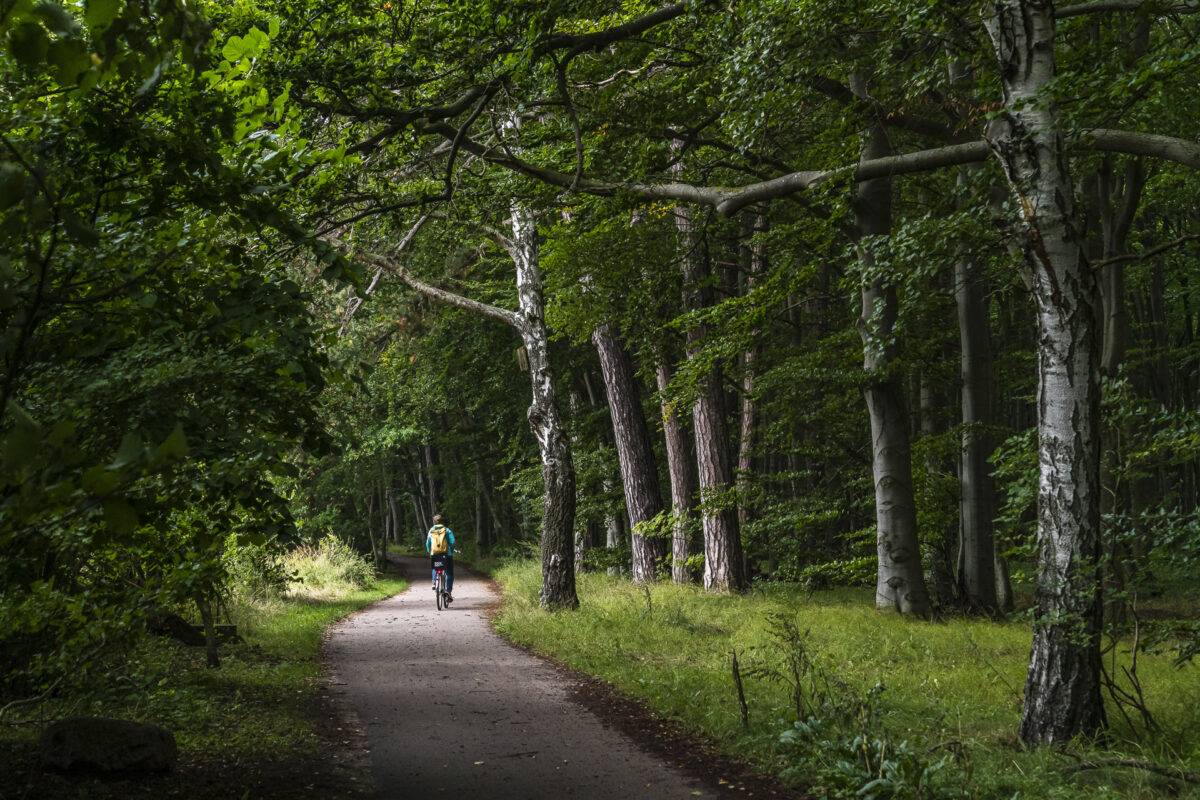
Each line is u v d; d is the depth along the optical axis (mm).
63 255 3766
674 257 15047
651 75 12367
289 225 4426
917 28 8773
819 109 13039
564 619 14586
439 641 13781
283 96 4688
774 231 13516
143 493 3771
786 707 7418
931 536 19172
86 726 5500
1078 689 6820
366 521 46156
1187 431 8625
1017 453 11156
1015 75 7305
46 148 3822
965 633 12703
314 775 6027
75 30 2139
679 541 22094
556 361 27812
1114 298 14250
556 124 12828
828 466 22984
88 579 6074
